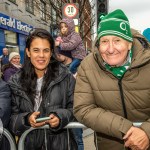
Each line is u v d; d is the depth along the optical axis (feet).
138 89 6.86
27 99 8.16
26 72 8.31
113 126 6.63
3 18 50.14
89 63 7.26
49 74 8.23
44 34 8.16
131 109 7.03
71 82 8.38
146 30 14.69
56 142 8.29
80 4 58.18
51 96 8.16
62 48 15.52
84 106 7.16
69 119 7.89
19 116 7.95
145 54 6.73
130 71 6.73
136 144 6.48
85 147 15.94
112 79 6.97
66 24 15.94
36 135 8.33
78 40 15.85
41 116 8.18
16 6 58.13
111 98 7.03
